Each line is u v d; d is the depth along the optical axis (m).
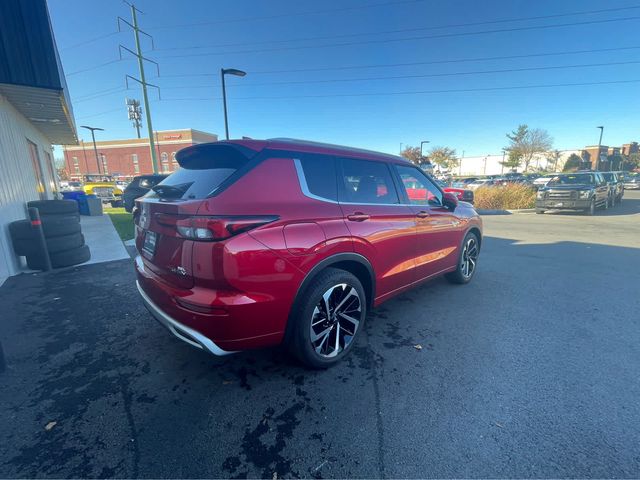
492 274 5.31
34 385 2.43
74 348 2.95
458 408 2.20
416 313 3.74
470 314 3.73
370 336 3.20
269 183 2.28
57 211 5.45
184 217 2.06
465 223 4.44
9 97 6.40
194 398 2.30
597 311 3.83
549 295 4.34
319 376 2.55
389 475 1.71
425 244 3.68
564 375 2.57
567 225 11.07
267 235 2.13
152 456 1.82
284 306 2.26
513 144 56.50
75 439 1.93
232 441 1.92
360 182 2.98
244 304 2.05
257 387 2.42
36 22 4.66
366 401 2.27
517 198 16.86
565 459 1.80
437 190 4.08
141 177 13.13
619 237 8.73
